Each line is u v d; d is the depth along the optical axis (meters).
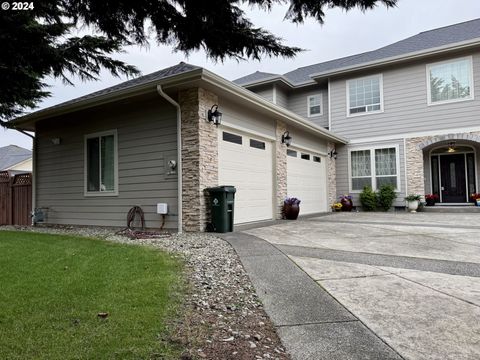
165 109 7.42
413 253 4.82
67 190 9.25
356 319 2.54
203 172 6.88
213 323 2.46
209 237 6.19
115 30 4.39
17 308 2.63
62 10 4.54
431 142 12.72
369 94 14.09
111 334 2.20
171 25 4.25
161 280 3.36
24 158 22.70
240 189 8.22
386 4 3.72
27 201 10.34
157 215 7.43
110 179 8.33
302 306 2.81
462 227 7.52
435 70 12.74
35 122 9.84
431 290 3.16
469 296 2.99
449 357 1.98
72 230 8.04
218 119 7.15
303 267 4.05
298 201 9.81
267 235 6.54
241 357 1.98
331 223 8.69
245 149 8.49
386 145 13.64
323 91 15.80
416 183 13.00
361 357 2.00
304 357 2.00
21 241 6.00
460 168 13.77
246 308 2.78
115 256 4.51
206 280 3.51
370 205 13.45
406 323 2.45
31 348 2.01
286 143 10.14
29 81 7.38
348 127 14.52
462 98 12.23
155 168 7.52
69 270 3.79
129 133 7.97
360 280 3.51
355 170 14.36
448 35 13.83
